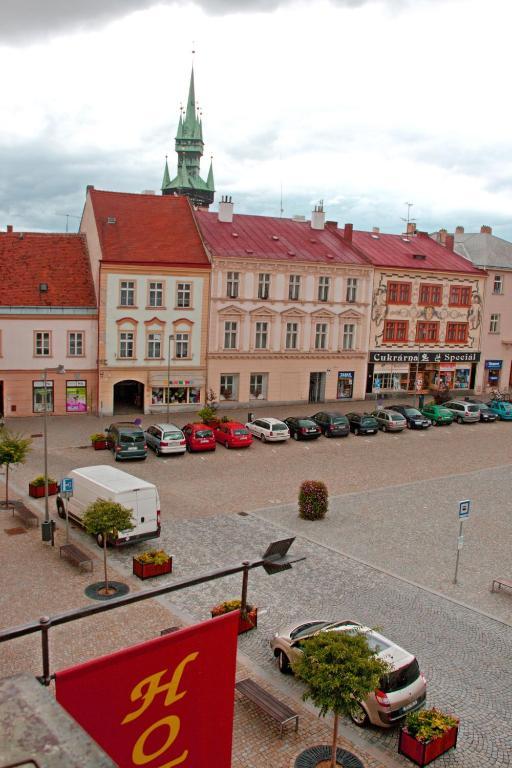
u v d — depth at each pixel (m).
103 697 4.81
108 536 20.81
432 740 11.39
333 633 11.49
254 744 11.91
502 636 16.44
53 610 16.84
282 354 48.25
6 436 26.47
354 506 27.00
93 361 44.06
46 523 21.42
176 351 45.12
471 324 56.19
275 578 19.41
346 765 11.33
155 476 30.70
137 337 43.91
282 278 47.50
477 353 56.75
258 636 15.93
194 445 35.41
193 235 46.62
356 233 56.19
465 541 23.34
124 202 46.72
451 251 58.16
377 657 12.25
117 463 32.81
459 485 30.66
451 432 43.34
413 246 57.12
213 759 5.46
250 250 46.66
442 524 25.11
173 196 48.97
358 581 19.52
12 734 2.56
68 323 43.19
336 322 50.03
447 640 16.11
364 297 50.81
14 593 17.78
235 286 46.19
